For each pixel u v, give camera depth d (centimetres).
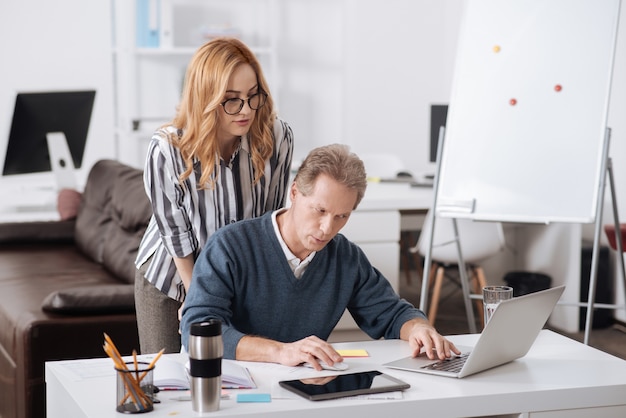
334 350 226
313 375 220
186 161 268
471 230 485
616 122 538
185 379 211
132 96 656
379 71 707
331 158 222
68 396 210
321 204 222
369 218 464
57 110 543
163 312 292
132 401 193
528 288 520
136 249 423
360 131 710
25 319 344
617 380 221
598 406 218
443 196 390
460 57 394
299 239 238
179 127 271
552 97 374
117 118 676
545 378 223
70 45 673
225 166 275
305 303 247
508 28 386
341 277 252
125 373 193
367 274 258
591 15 372
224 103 262
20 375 341
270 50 673
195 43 686
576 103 371
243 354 230
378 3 700
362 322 262
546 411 214
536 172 373
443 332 518
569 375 226
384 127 714
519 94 380
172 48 648
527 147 376
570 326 523
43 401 339
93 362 231
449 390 211
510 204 376
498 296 239
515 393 211
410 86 714
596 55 370
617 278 529
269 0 671
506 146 379
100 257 468
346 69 710
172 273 286
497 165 380
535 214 371
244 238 242
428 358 237
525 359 240
